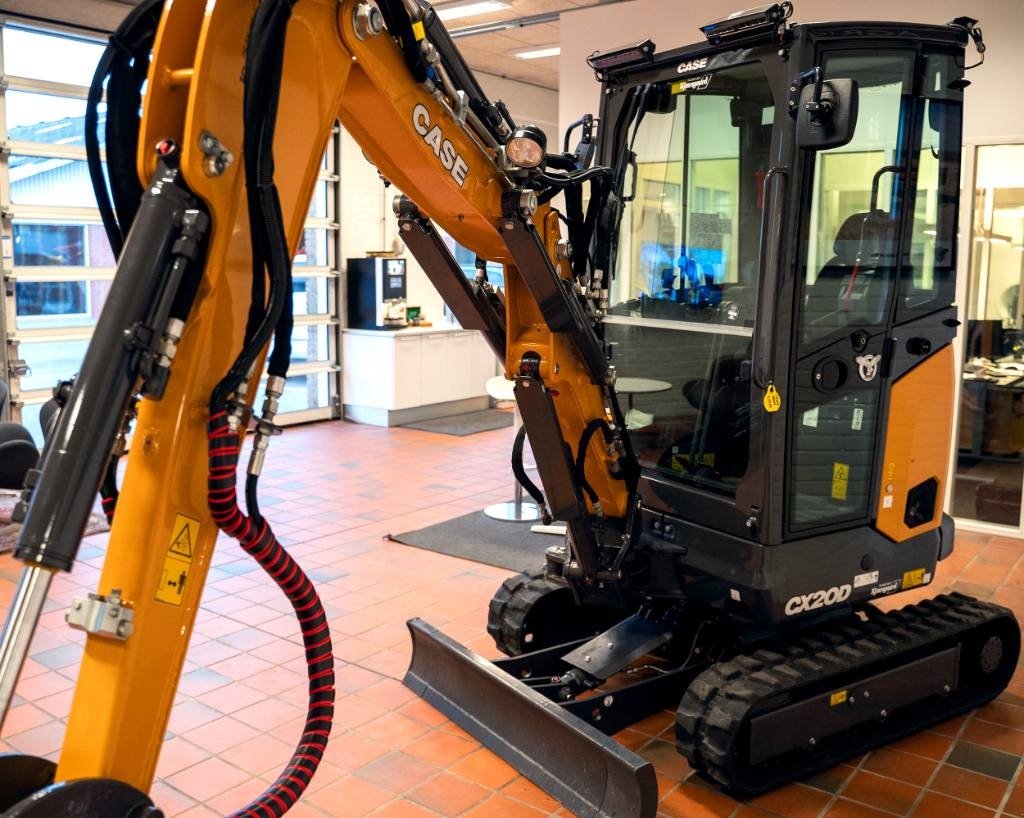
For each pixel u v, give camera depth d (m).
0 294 6.42
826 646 3.03
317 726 1.74
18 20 6.32
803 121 2.43
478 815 2.63
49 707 3.23
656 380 3.23
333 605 4.21
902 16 5.38
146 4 1.58
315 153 1.74
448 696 3.23
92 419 1.36
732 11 5.97
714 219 3.01
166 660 1.54
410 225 2.51
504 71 10.60
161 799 2.71
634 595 3.14
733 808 2.71
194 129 1.45
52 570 1.33
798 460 2.87
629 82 3.17
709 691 2.78
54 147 6.69
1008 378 5.60
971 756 3.03
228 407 1.57
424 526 5.46
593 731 2.61
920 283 3.11
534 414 2.69
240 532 1.58
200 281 1.51
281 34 1.51
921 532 3.26
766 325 2.71
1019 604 4.29
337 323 8.89
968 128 5.29
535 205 2.33
